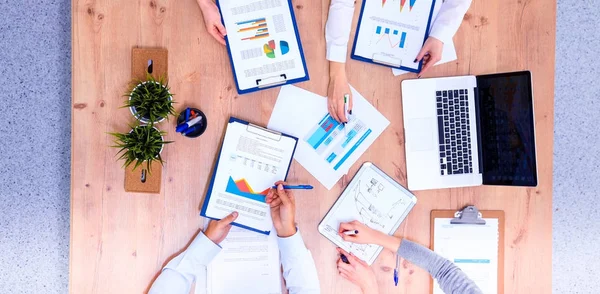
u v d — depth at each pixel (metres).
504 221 1.43
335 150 1.42
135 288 1.38
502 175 1.39
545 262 1.43
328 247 1.43
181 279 1.35
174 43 1.38
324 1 1.41
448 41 1.42
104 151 1.37
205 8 1.35
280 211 1.38
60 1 1.74
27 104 1.76
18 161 1.77
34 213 1.78
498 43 1.42
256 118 1.41
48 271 1.79
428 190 1.43
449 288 1.35
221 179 1.39
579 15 1.83
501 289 1.43
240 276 1.40
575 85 1.84
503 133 1.39
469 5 1.39
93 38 1.35
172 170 1.39
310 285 1.37
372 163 1.43
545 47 1.43
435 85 1.41
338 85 1.40
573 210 1.86
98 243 1.37
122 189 1.37
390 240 1.40
